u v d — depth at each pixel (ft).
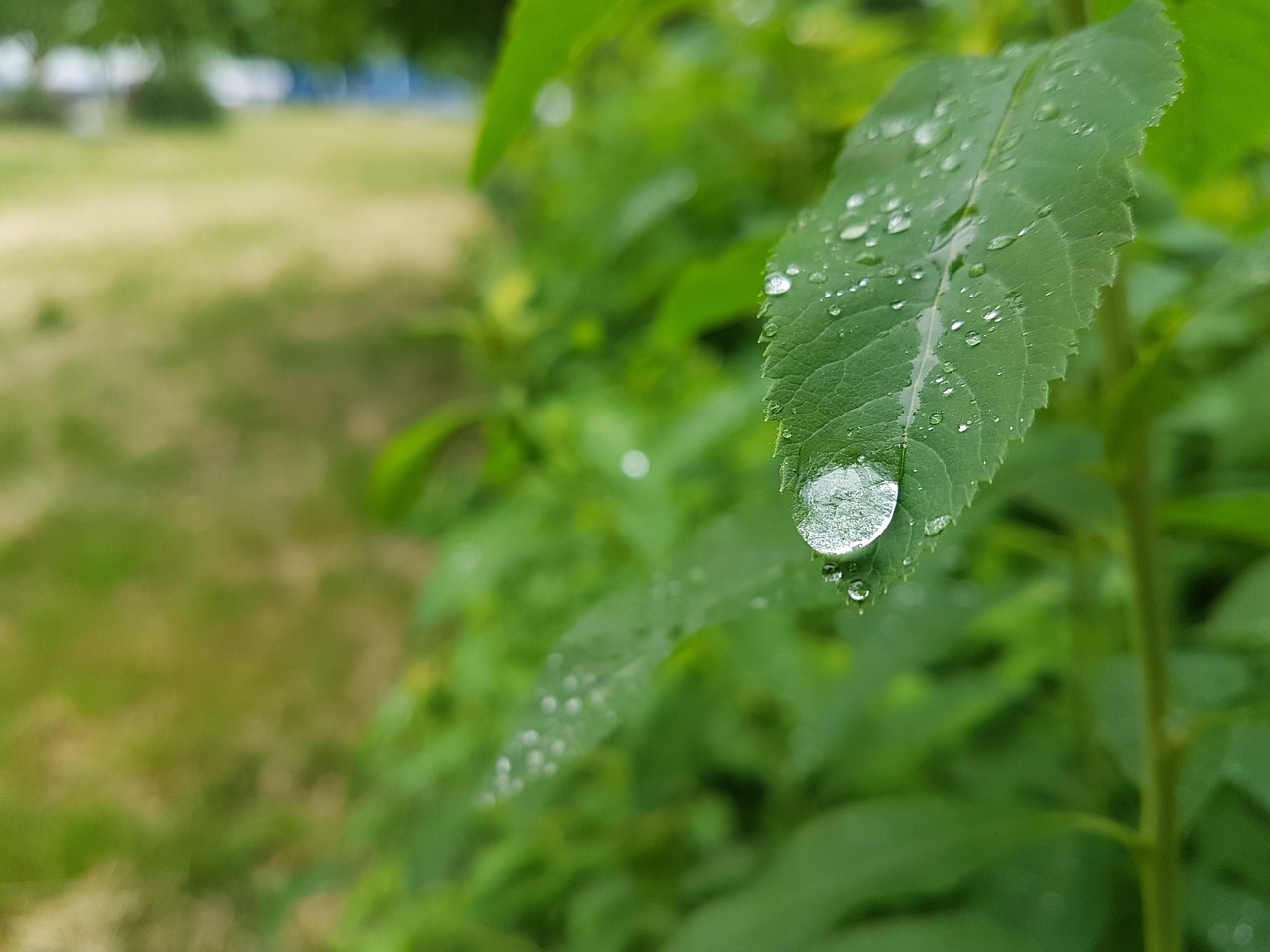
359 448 2.94
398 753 1.72
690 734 1.18
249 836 1.88
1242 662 0.73
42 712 2.02
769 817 1.32
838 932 0.98
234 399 2.76
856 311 0.31
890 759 1.18
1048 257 0.30
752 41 1.79
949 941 0.79
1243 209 1.18
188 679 2.20
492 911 1.38
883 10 2.00
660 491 1.10
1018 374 0.28
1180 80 0.32
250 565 2.51
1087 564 1.04
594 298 2.21
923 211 0.33
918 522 0.27
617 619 0.51
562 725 0.49
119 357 2.45
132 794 1.93
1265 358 1.04
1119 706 0.72
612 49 3.06
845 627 0.97
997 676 1.10
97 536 2.39
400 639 2.42
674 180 2.01
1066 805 1.02
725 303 0.72
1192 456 1.20
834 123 1.55
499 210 4.54
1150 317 0.73
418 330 1.37
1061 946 0.89
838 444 0.29
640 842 1.31
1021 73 0.36
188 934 1.71
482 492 1.79
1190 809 0.60
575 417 1.27
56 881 1.74
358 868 1.76
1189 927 0.84
